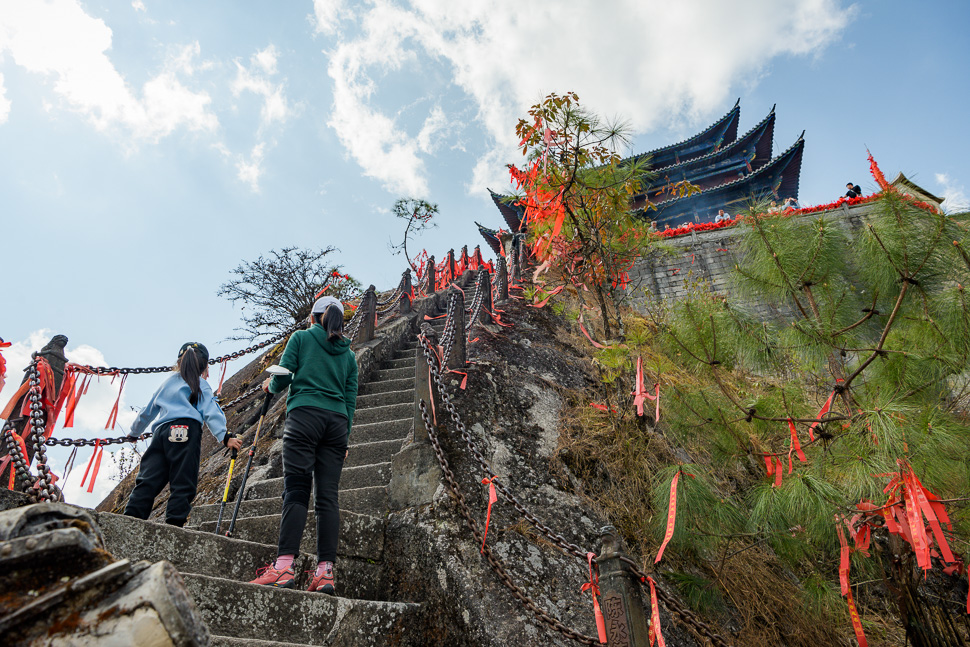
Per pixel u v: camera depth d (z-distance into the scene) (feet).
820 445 12.35
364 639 9.95
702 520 13.14
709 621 13.39
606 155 20.25
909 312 12.12
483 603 11.02
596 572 10.77
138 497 10.51
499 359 21.22
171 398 11.44
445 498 13.26
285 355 11.06
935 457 10.43
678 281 44.09
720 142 76.13
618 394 18.69
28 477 9.18
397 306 35.19
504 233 68.69
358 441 18.54
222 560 10.03
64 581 3.52
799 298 13.64
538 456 16.31
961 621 14.34
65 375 16.89
